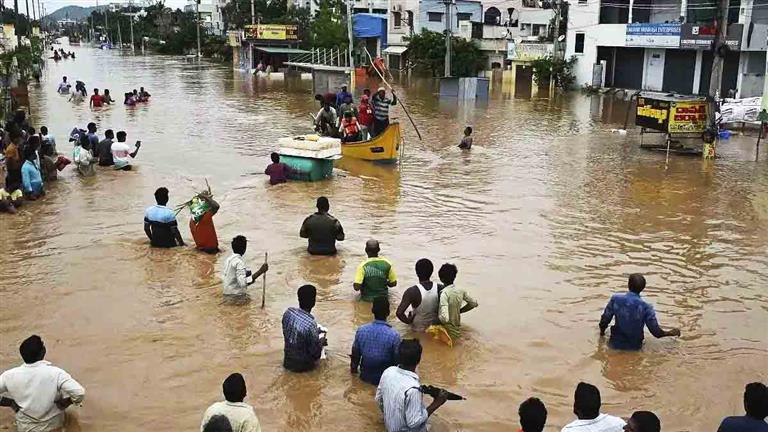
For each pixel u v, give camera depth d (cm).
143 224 1362
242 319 930
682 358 848
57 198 1559
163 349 843
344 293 1025
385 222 1410
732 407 740
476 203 1584
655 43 4188
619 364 830
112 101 3538
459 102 3897
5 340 859
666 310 991
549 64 4831
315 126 2170
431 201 1595
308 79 5562
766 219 1481
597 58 4697
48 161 1698
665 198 1659
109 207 1488
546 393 761
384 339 757
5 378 659
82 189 1647
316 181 1770
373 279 984
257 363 813
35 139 1534
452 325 877
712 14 3931
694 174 1945
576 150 2325
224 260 1155
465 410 723
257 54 6525
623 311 859
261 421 696
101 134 2500
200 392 748
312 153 1736
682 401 751
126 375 781
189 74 6003
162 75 5841
